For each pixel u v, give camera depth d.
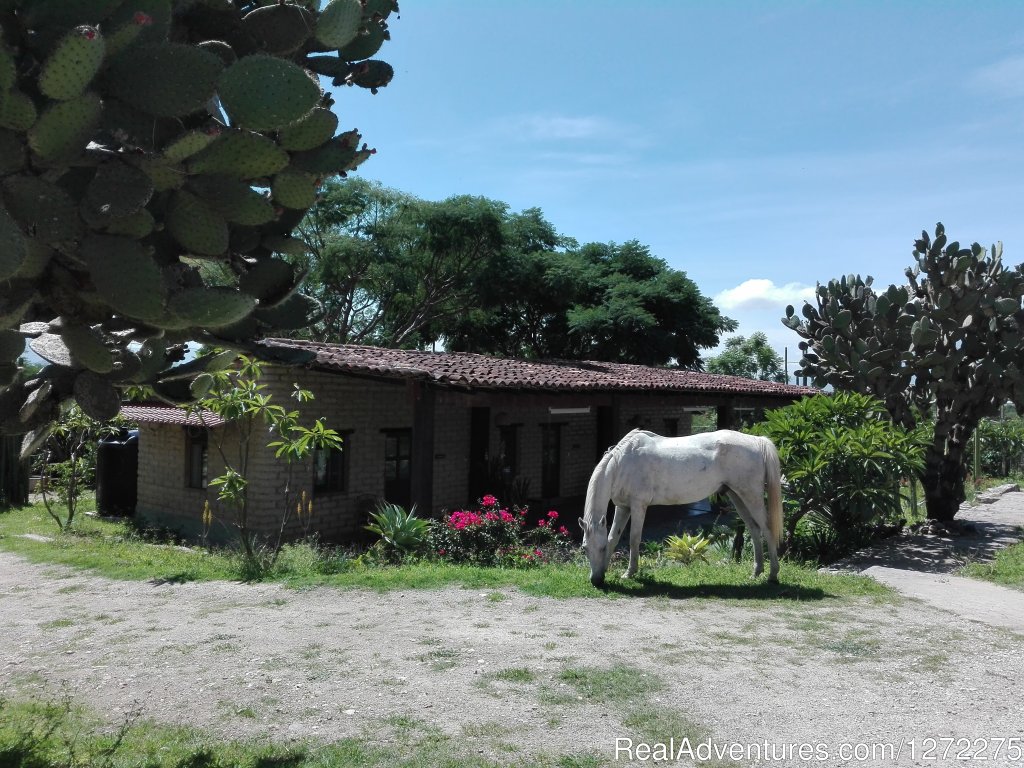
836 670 5.60
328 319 27.64
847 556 10.46
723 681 5.36
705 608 7.41
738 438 8.63
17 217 2.92
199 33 3.77
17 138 2.87
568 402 13.52
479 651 6.06
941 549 10.93
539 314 29.44
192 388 4.74
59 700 5.25
